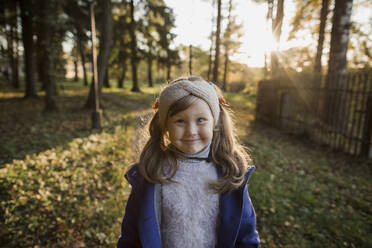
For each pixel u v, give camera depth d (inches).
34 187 141.3
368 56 413.7
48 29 430.0
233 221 36.4
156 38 967.6
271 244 107.0
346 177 180.4
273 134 325.4
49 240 103.9
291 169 192.7
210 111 31.9
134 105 572.1
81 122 360.8
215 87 40.6
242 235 39.3
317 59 394.0
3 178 147.5
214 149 38.4
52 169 167.9
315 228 118.3
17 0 592.7
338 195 151.0
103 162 189.6
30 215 117.6
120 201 132.3
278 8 431.2
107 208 126.0
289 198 144.6
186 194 36.2
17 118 383.9
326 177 178.2
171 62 1016.2
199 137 31.9
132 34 810.8
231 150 39.4
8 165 169.0
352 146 255.6
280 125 358.3
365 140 221.3
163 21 924.6
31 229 108.3
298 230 116.6
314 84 292.4
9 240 101.7
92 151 212.5
